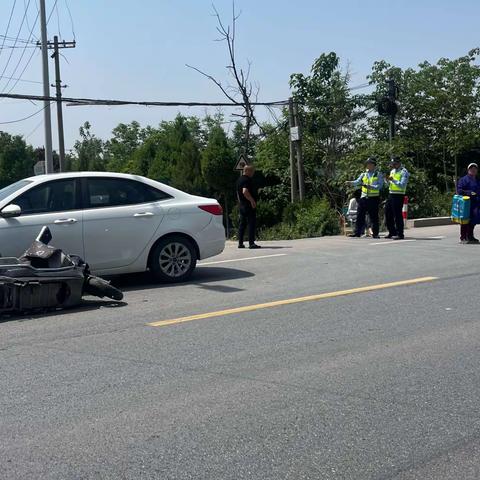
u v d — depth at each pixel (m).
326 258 12.04
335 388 5.14
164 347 6.40
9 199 9.18
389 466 3.88
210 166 31.06
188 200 10.23
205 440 4.28
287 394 5.04
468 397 4.92
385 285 9.20
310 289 9.09
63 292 8.17
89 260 9.45
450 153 28.61
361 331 6.80
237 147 37.47
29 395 5.17
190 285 9.77
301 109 28.67
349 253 12.65
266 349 6.23
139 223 9.73
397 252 12.59
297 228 19.92
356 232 16.45
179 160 37.25
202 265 11.69
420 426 4.42
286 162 28.64
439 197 24.66
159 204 9.98
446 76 28.61
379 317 7.38
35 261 8.30
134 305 8.43
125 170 57.09
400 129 29.16
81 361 6.02
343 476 3.78
